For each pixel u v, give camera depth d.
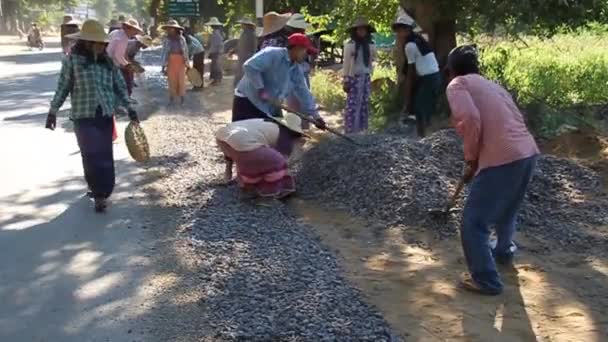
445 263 5.54
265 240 5.93
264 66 7.40
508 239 5.41
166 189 7.59
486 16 11.58
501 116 4.87
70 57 6.76
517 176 4.87
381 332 4.28
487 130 4.86
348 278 5.18
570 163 7.77
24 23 83.38
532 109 10.61
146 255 5.66
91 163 6.72
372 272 5.31
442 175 7.08
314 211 6.86
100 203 6.82
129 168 8.55
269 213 6.66
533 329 4.45
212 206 6.89
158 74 21.58
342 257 5.62
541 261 5.61
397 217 6.46
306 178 7.70
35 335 4.34
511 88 12.15
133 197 7.33
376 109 12.13
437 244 5.95
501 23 11.50
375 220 6.50
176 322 4.50
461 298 4.88
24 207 7.02
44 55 34.97
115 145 9.98
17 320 4.54
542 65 15.98
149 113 13.06
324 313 4.51
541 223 6.39
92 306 4.75
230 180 7.72
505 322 4.54
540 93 12.50
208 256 5.57
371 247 5.87
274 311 4.55
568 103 12.27
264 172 6.99
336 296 4.77
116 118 12.38
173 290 4.98
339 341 4.16
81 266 5.45
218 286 4.98
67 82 6.77
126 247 5.85
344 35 13.66
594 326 4.50
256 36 14.27
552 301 4.87
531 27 11.63
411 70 9.54
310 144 9.27
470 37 12.71
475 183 4.94
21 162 8.90
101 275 5.27
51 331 4.39
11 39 59.53
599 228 6.33
